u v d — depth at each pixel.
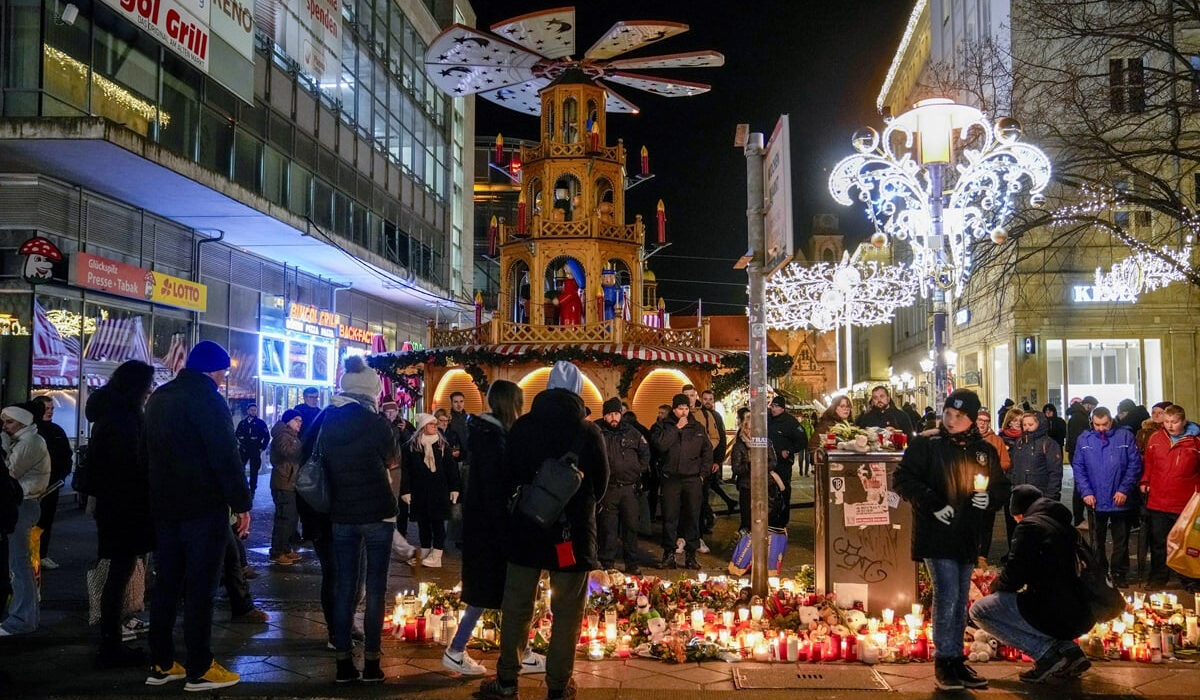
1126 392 28.53
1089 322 28.33
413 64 34.56
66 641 6.88
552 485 5.25
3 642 6.85
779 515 9.80
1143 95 16.67
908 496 5.91
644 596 7.55
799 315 32.50
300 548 11.85
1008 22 24.58
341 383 6.10
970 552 5.87
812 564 10.69
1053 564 5.94
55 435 9.77
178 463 5.64
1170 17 15.53
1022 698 5.68
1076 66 17.94
